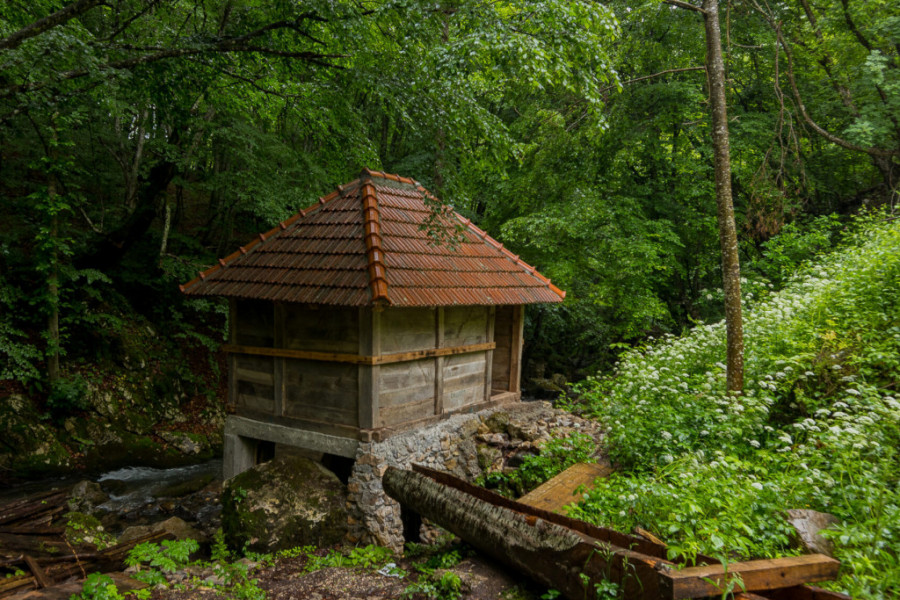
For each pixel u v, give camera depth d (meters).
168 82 7.36
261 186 12.43
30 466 9.56
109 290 12.72
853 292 6.46
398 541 6.45
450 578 3.71
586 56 5.28
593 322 16.28
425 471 4.95
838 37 11.80
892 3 10.76
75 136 11.77
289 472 6.63
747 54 14.62
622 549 3.01
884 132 10.76
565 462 6.54
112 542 6.45
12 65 5.59
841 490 3.71
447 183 6.52
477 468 7.49
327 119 7.98
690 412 5.57
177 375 13.04
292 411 6.98
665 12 13.22
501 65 5.22
